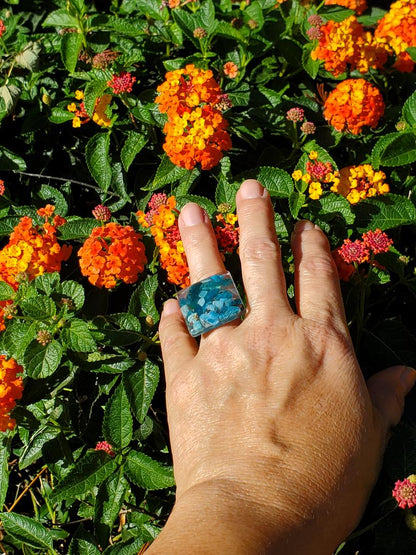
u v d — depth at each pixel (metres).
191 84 0.38
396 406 0.29
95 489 0.41
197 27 0.47
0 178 0.49
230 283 0.26
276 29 0.50
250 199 0.28
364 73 0.52
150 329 0.37
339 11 0.51
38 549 0.41
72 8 0.48
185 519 0.19
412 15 0.46
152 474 0.36
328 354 0.25
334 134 0.46
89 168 0.44
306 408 0.23
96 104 0.43
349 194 0.40
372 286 0.43
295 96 0.50
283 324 0.25
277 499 0.20
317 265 0.28
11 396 0.33
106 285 0.36
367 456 0.24
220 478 0.21
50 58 0.51
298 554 0.20
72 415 0.39
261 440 0.22
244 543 0.18
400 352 0.40
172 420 0.25
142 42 0.50
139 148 0.44
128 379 0.36
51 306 0.34
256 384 0.24
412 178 0.44
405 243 0.45
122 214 0.46
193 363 0.25
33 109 0.47
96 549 0.37
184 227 0.29
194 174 0.42
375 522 0.33
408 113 0.44
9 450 0.38
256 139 0.45
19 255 0.36
